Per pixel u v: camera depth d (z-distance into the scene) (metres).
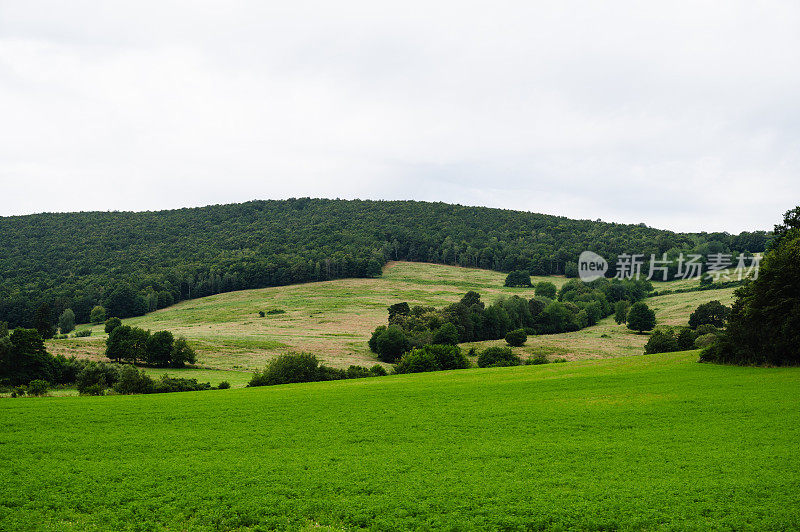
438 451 29.16
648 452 27.69
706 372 50.59
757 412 34.28
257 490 23.61
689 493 22.06
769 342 51.56
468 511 21.17
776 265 51.81
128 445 30.83
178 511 21.64
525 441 30.66
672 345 89.19
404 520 20.44
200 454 29.12
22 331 70.69
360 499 22.53
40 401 45.56
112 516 21.05
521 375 57.84
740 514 20.02
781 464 24.78
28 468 26.59
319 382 62.59
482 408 39.72
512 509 21.09
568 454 27.91
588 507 21.08
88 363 75.50
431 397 44.97
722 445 28.25
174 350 87.94
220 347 105.38
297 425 35.53
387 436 32.41
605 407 38.34
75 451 29.67
